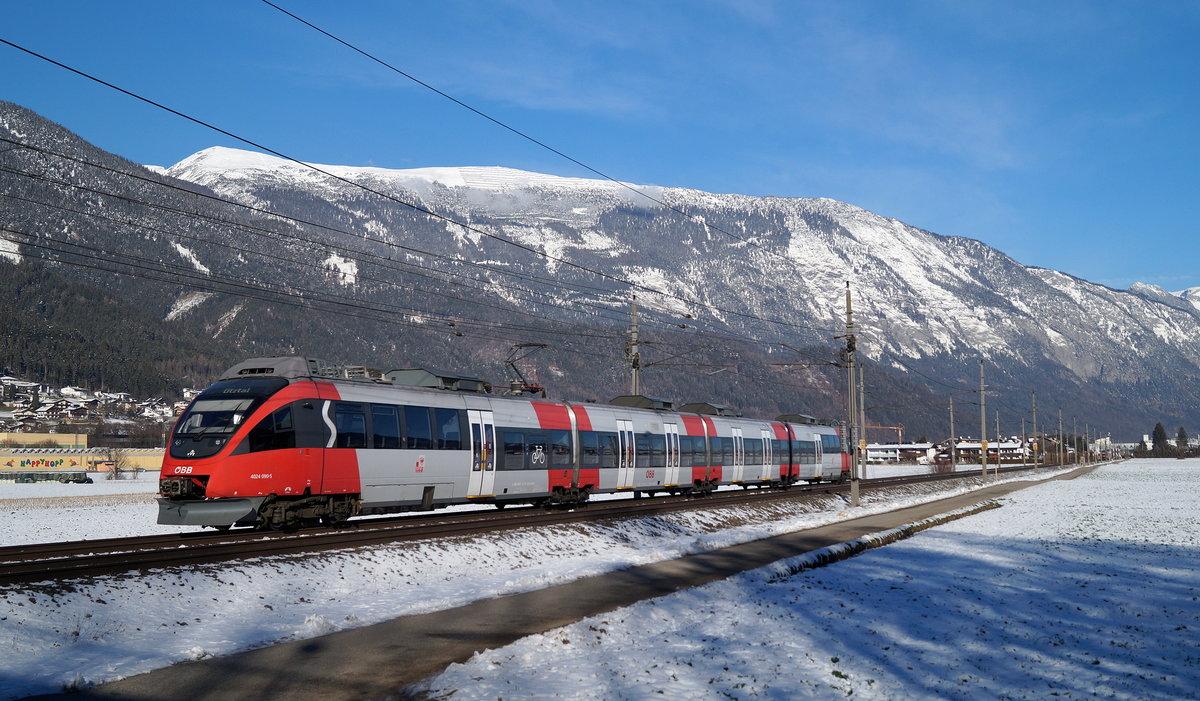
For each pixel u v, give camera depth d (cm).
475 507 4028
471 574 2120
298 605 1645
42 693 1056
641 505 3800
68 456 11719
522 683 1155
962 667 1393
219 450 2303
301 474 2422
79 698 1045
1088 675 1349
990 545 3225
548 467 3481
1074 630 1712
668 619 1656
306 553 1938
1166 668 1405
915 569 2542
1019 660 1451
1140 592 2180
